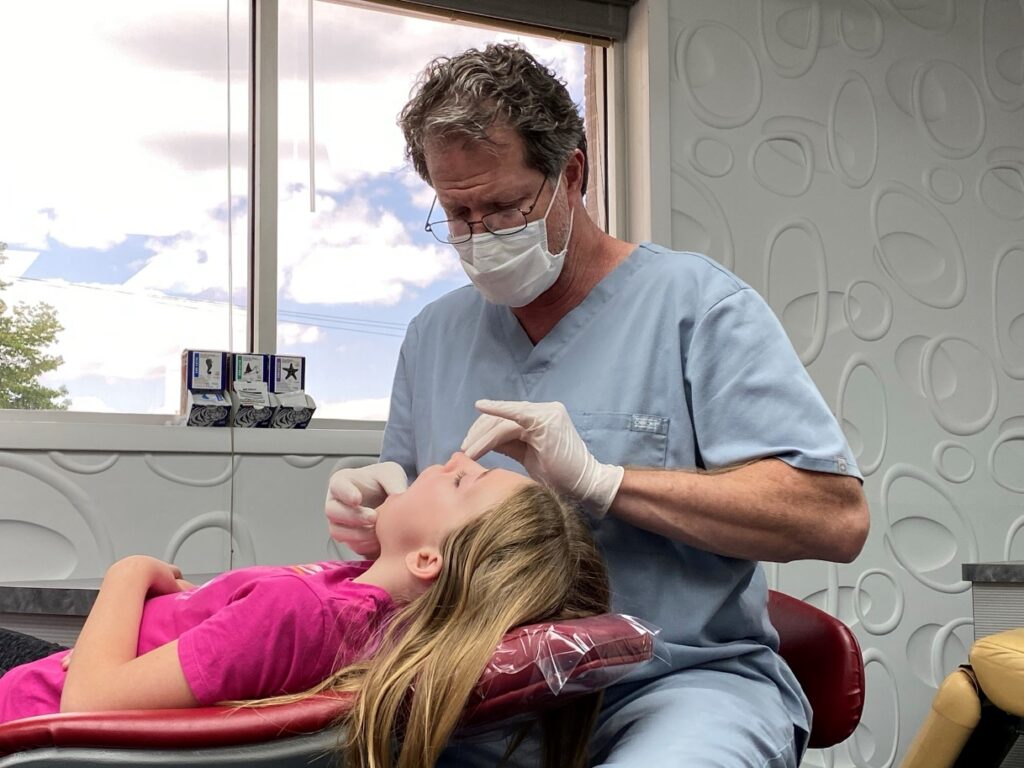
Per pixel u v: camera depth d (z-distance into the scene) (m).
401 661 0.96
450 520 1.12
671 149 2.79
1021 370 3.23
